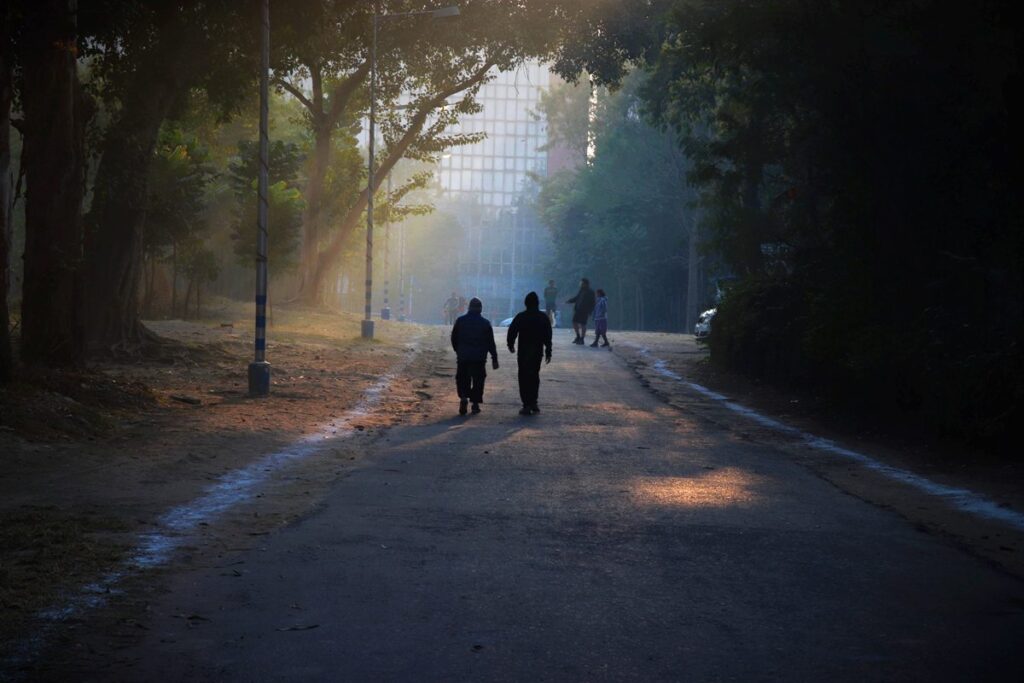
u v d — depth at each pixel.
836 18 19.00
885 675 4.97
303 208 44.56
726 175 28.27
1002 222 14.98
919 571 7.16
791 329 22.72
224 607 5.99
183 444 12.70
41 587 6.26
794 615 6.02
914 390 15.84
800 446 14.50
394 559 7.25
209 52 24.47
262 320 19.00
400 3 40.69
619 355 33.66
